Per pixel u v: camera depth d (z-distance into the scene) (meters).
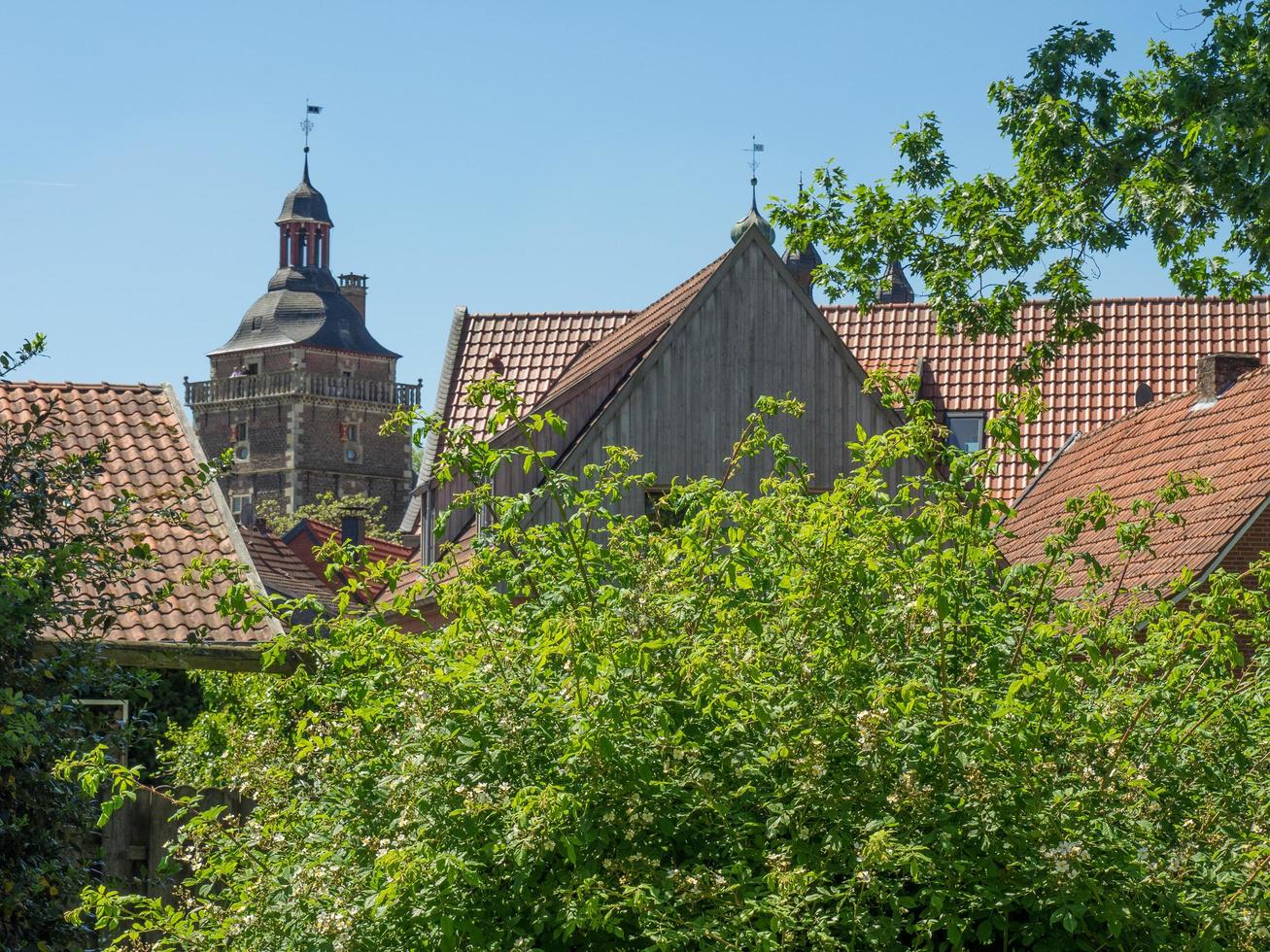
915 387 8.09
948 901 6.54
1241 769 7.84
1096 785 6.87
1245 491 21.28
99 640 10.18
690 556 8.10
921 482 8.17
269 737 8.20
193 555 18.02
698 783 6.53
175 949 7.84
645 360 25.47
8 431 10.88
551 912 6.40
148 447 20.41
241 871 7.61
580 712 6.43
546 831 6.21
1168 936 6.86
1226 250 22.56
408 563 8.49
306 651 8.30
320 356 120.44
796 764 6.50
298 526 48.81
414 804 6.48
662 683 7.16
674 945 6.05
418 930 6.45
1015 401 7.97
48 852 9.53
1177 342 35.06
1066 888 6.35
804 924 6.23
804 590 7.38
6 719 8.95
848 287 24.78
